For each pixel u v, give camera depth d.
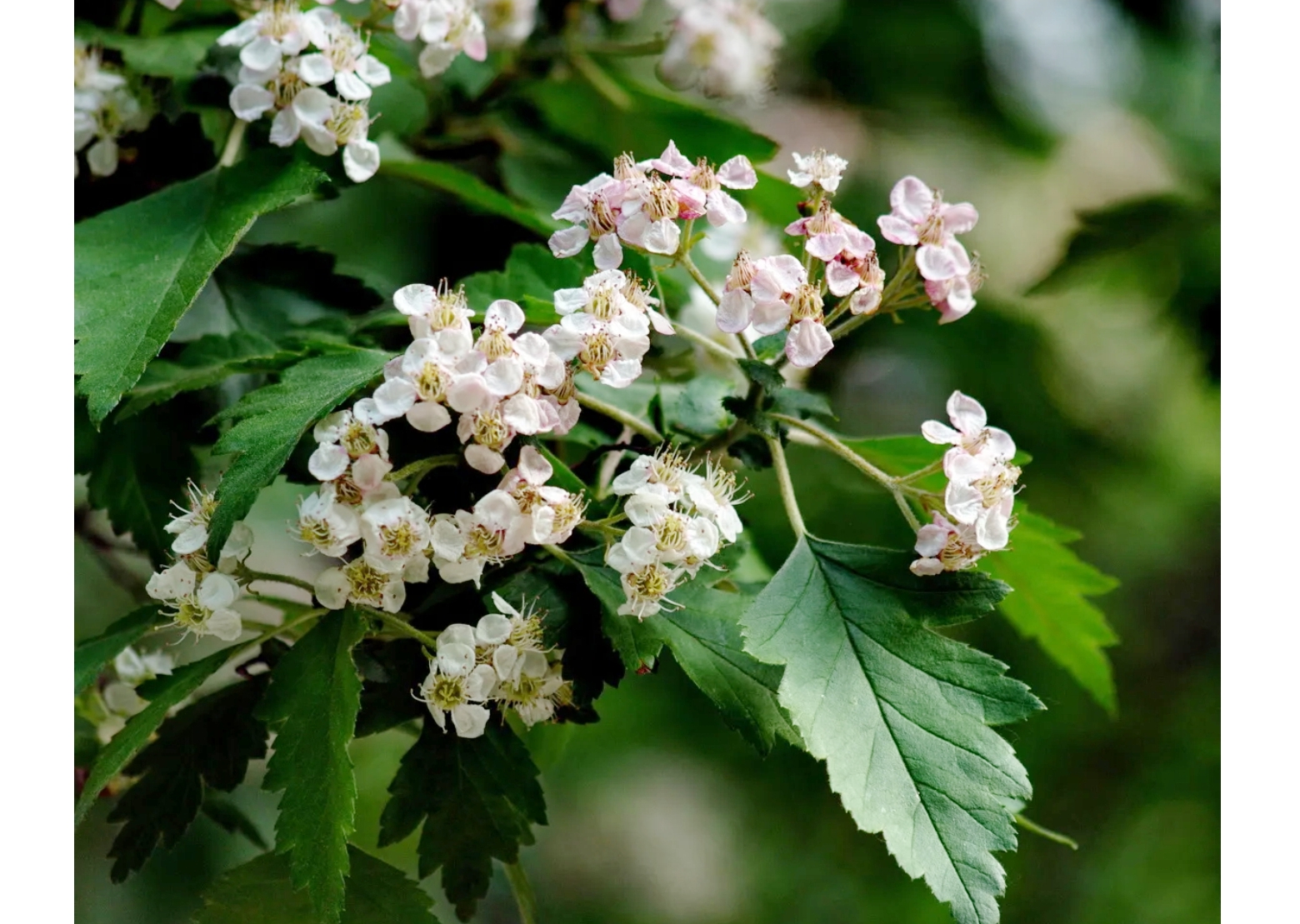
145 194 0.99
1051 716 1.58
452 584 0.93
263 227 1.12
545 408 0.90
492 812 0.94
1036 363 1.46
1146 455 1.55
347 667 0.91
